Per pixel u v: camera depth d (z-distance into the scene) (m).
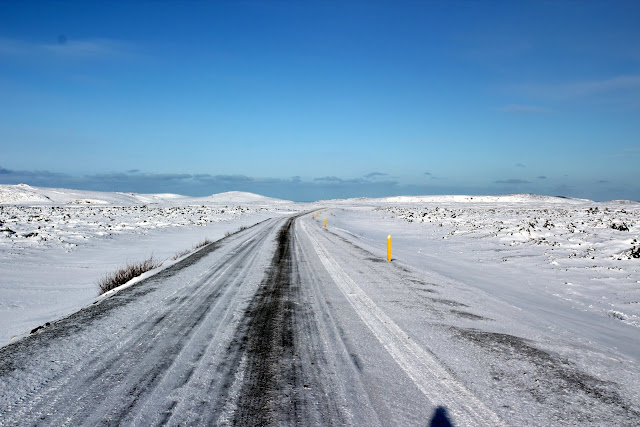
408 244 20.80
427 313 7.00
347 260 13.51
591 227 23.39
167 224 29.20
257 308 7.14
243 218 43.09
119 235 20.89
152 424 3.21
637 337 6.47
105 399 3.64
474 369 4.54
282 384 4.04
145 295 8.02
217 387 3.94
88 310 6.87
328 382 4.11
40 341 5.26
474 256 15.80
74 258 13.59
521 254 15.62
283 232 24.81
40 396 3.69
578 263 13.28
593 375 4.47
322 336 5.64
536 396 3.88
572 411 3.59
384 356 4.89
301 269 11.55
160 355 4.80
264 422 3.28
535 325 6.51
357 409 3.53
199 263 12.32
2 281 9.47
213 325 6.07
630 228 22.05
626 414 3.56
